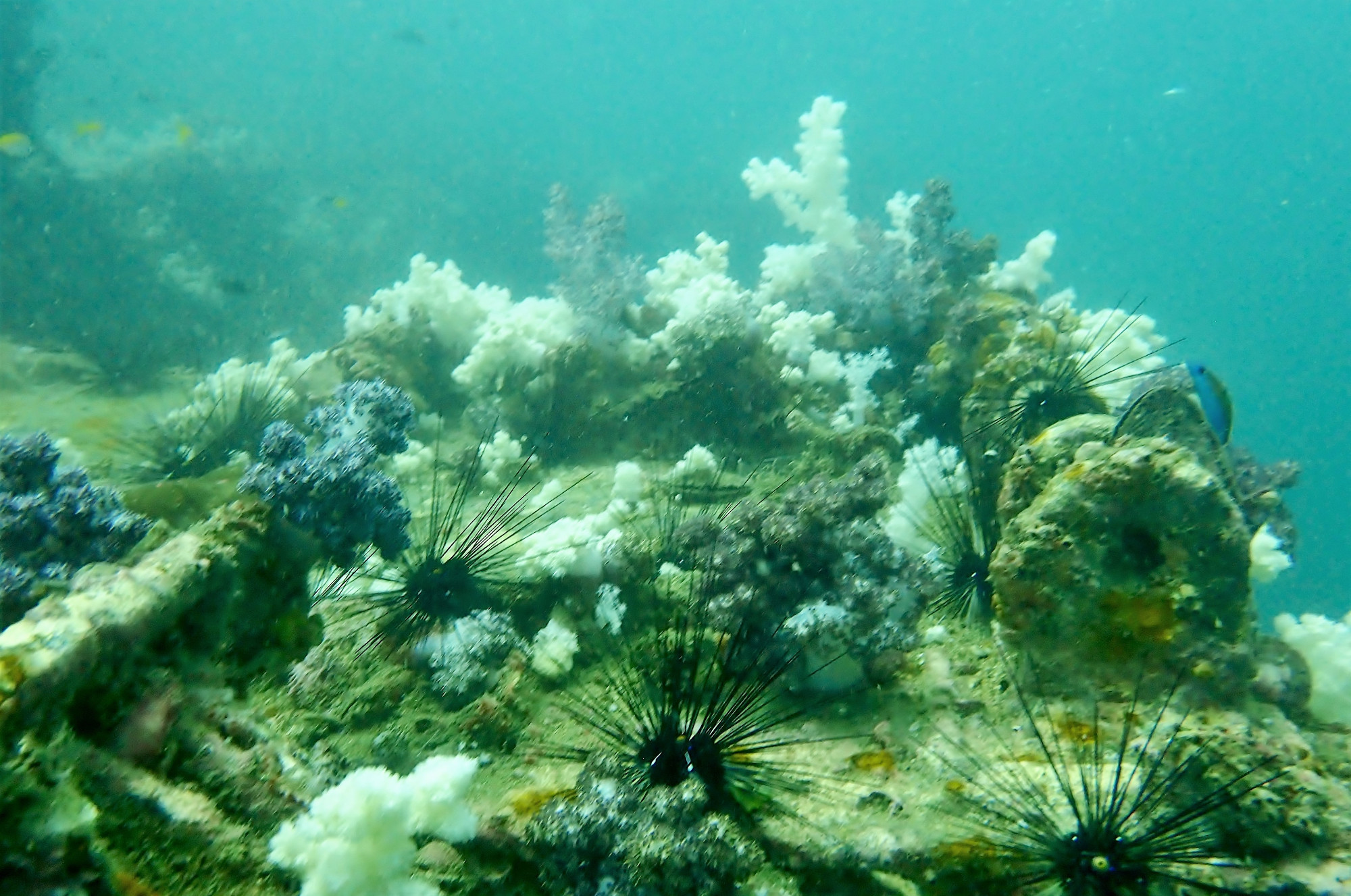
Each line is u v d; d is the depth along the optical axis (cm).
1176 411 552
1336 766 391
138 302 1866
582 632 482
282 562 317
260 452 425
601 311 876
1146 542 420
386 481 424
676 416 822
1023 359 689
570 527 509
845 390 861
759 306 947
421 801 276
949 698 424
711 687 382
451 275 987
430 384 959
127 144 2373
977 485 586
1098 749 333
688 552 536
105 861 214
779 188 1087
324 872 249
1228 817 319
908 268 967
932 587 469
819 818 339
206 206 2316
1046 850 296
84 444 935
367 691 405
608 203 944
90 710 233
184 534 295
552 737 398
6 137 1414
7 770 191
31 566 375
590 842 293
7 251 1762
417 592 444
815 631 421
